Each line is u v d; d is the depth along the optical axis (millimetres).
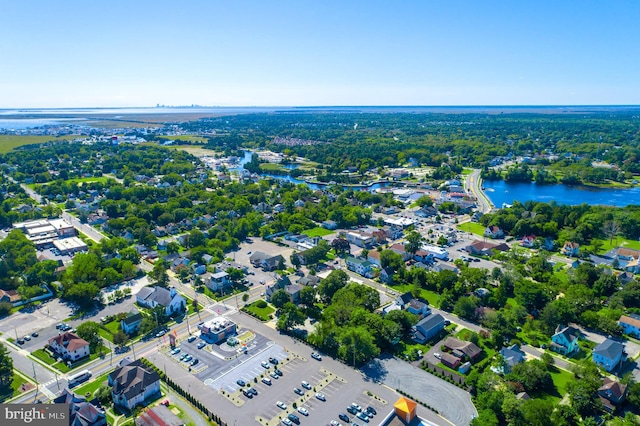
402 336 175875
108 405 136250
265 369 154875
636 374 151750
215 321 181250
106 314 193375
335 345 165125
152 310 185000
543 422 119125
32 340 172500
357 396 140750
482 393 135250
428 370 153750
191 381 148000
